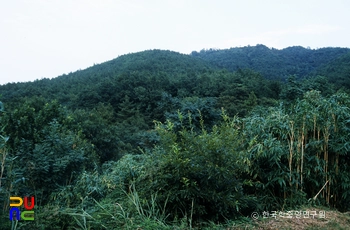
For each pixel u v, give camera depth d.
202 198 3.14
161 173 3.30
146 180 3.53
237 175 3.73
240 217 3.28
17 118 9.47
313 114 4.12
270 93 35.94
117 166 4.47
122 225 2.83
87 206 3.52
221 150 3.22
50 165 4.25
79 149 5.59
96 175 4.34
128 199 3.46
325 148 4.09
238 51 107.94
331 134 4.22
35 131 8.38
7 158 3.41
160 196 3.19
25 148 4.50
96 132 15.17
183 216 3.14
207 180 3.13
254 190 4.05
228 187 3.27
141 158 4.56
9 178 3.19
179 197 3.14
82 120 15.78
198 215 3.15
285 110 4.57
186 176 3.14
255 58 95.44
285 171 4.02
